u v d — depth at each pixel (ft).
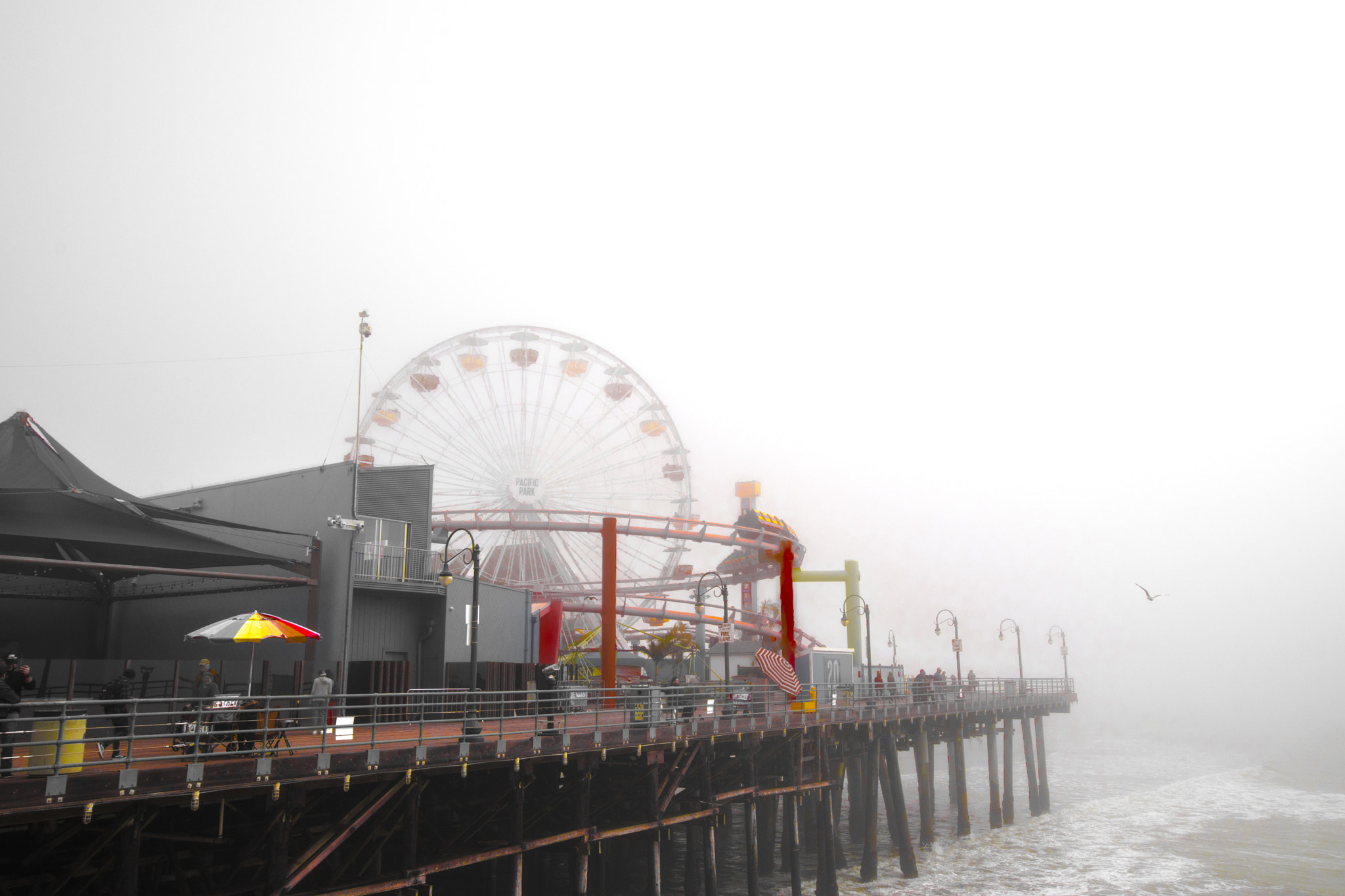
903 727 153.28
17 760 58.85
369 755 60.64
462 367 255.29
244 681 110.93
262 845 66.18
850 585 214.07
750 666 175.52
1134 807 211.61
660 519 257.75
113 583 126.52
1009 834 173.17
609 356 267.59
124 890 48.78
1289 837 172.76
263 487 120.37
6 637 114.52
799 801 118.21
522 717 76.84
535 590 220.23
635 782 92.12
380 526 122.42
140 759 48.91
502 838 88.89
